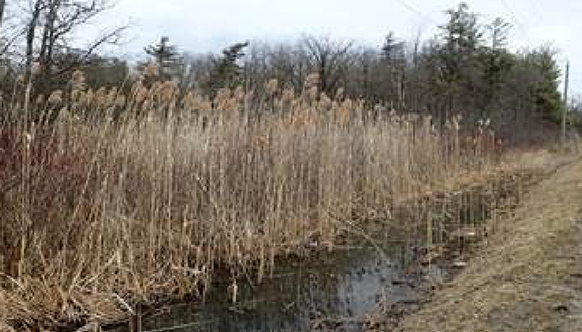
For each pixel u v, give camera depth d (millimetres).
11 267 7547
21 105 9586
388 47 48062
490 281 8133
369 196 14344
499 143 26984
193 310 8117
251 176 10492
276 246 10422
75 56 16875
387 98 37031
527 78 49406
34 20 15734
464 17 44406
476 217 14492
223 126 10406
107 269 8109
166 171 9117
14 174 7730
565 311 6703
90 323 7211
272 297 8633
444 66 44688
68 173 8109
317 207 11648
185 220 9031
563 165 29312
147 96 9234
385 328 7266
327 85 39125
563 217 12133
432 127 19547
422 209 15062
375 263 10438
